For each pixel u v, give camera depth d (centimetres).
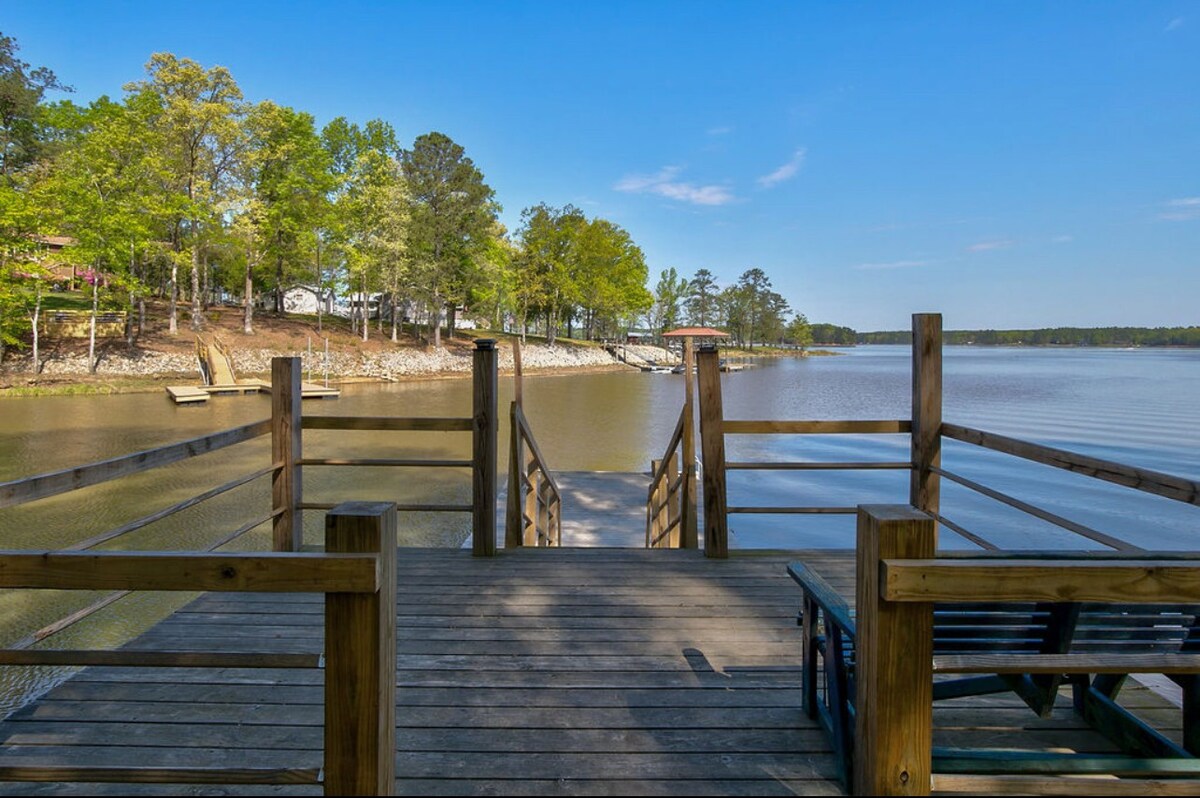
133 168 2644
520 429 411
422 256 4022
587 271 5584
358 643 117
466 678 231
